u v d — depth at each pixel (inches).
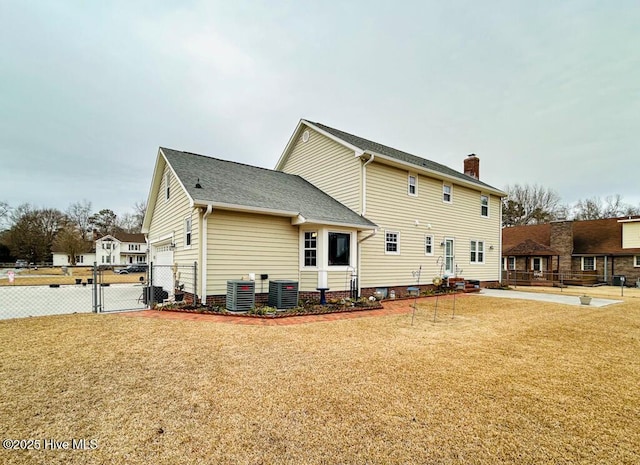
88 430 111.9
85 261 2090.3
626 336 268.5
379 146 631.2
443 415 127.7
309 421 120.9
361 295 474.0
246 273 375.6
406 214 544.4
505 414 130.0
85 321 280.1
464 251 657.6
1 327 256.5
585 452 106.1
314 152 572.7
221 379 157.5
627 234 929.5
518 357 204.5
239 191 396.2
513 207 1578.5
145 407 128.7
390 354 203.0
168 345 210.5
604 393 152.6
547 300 507.8
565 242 1002.7
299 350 206.7
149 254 643.5
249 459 98.4
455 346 225.6
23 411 123.8
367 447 105.7
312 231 420.2
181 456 99.0
